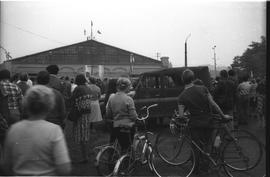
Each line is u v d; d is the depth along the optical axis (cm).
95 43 5372
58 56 5288
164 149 642
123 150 579
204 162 601
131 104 575
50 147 285
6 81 643
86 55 5353
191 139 605
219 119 607
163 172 615
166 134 653
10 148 290
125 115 577
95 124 1073
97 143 725
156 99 1142
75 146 820
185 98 596
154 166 612
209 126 589
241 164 597
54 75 653
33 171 282
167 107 1133
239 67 1087
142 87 1148
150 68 5316
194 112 593
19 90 647
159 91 1151
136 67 5309
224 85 852
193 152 604
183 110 602
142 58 5347
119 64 5388
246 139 601
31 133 286
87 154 692
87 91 715
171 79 1144
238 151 600
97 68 4700
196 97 590
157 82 1162
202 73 1110
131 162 581
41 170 283
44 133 285
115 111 579
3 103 630
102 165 561
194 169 606
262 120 1063
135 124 591
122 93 581
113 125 579
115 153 570
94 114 950
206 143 598
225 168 598
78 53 5350
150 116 1131
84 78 721
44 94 296
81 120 706
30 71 5100
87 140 702
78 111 705
